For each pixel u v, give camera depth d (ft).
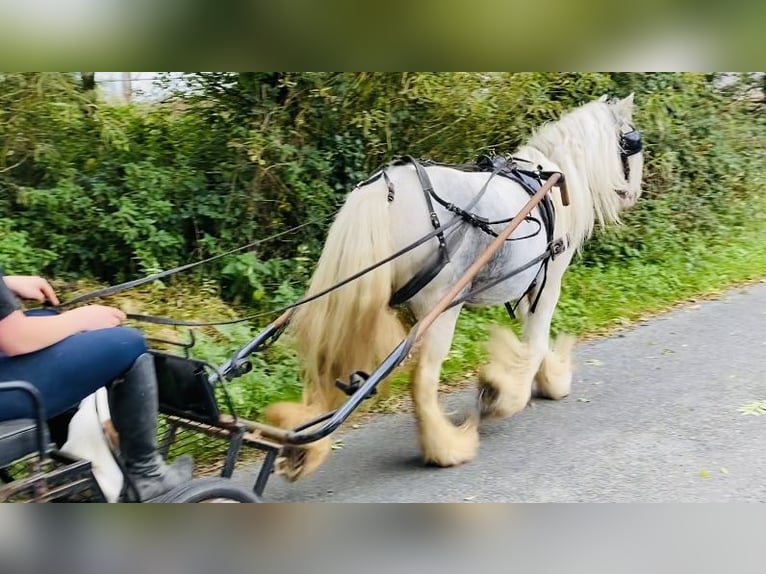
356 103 25.16
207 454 15.24
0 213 21.35
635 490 14.62
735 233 36.06
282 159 23.81
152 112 23.90
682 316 26.55
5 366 8.98
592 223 18.81
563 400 19.47
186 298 21.80
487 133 27.50
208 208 23.24
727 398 19.04
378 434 17.74
